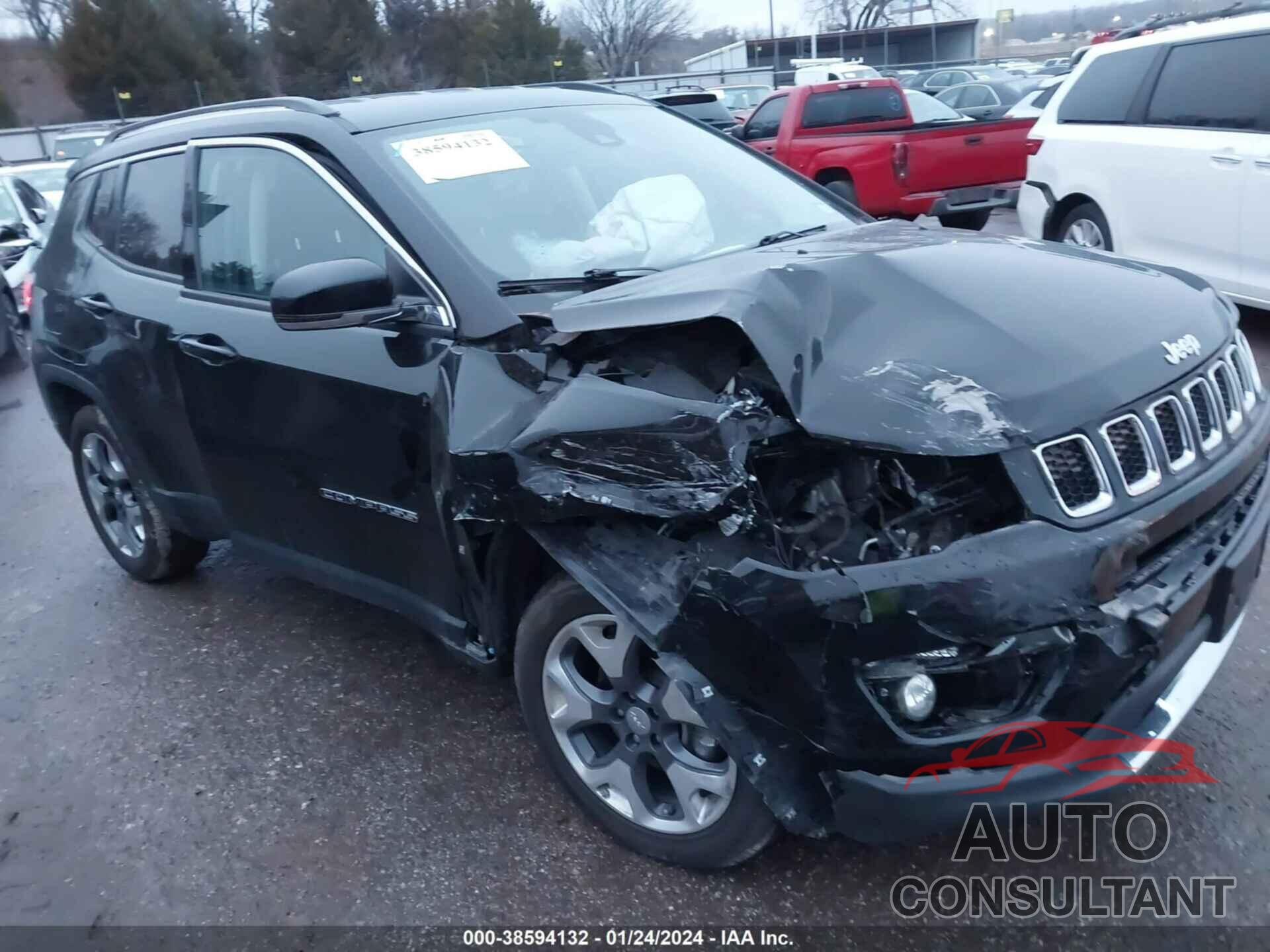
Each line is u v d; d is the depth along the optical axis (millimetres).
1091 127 8070
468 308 3158
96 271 4602
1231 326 3098
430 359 3184
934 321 2715
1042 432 2400
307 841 3299
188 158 4219
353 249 3494
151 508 4758
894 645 2299
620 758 3000
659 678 2865
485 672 3381
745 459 2529
